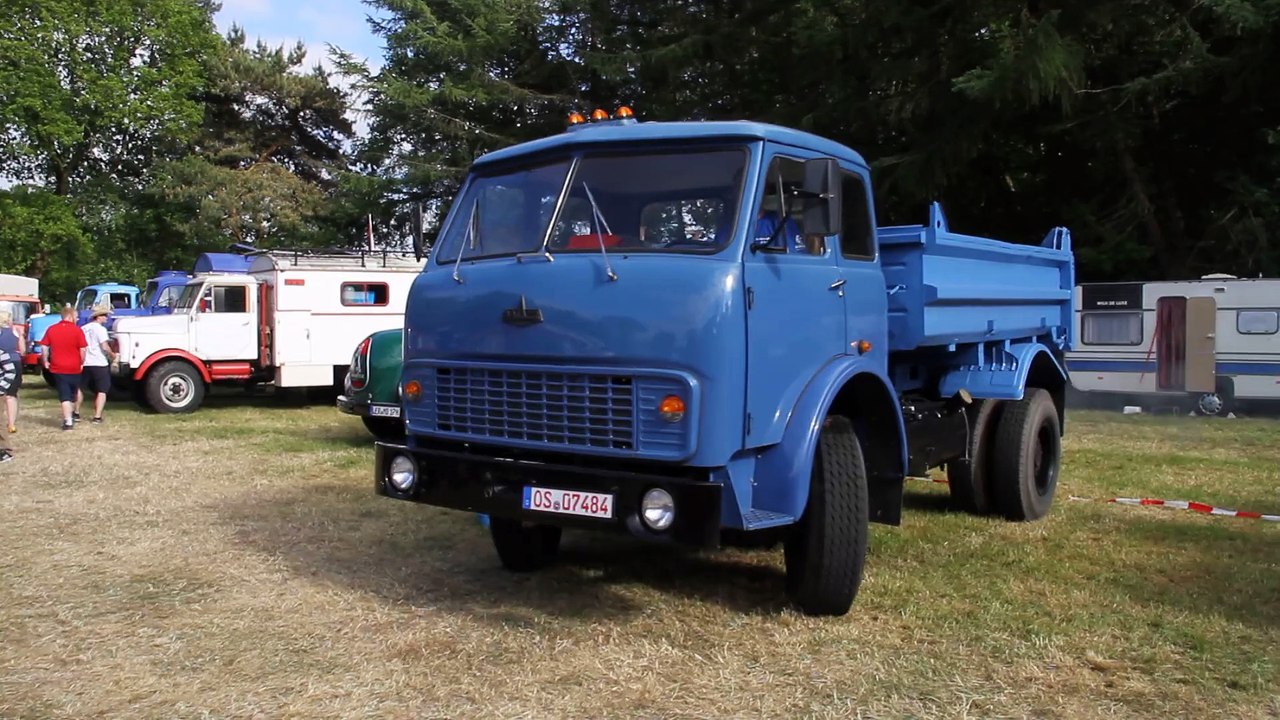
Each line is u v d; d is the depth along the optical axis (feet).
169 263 134.92
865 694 14.25
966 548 22.13
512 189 17.61
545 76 92.38
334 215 113.09
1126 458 36.11
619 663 15.43
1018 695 14.21
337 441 41.22
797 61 64.95
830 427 17.30
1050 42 49.19
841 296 17.54
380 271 56.85
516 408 16.08
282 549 22.68
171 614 18.08
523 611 18.06
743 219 15.40
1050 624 17.04
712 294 14.71
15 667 15.57
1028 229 71.05
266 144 138.92
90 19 120.57
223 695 14.43
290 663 15.65
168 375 53.57
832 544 16.85
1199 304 56.65
